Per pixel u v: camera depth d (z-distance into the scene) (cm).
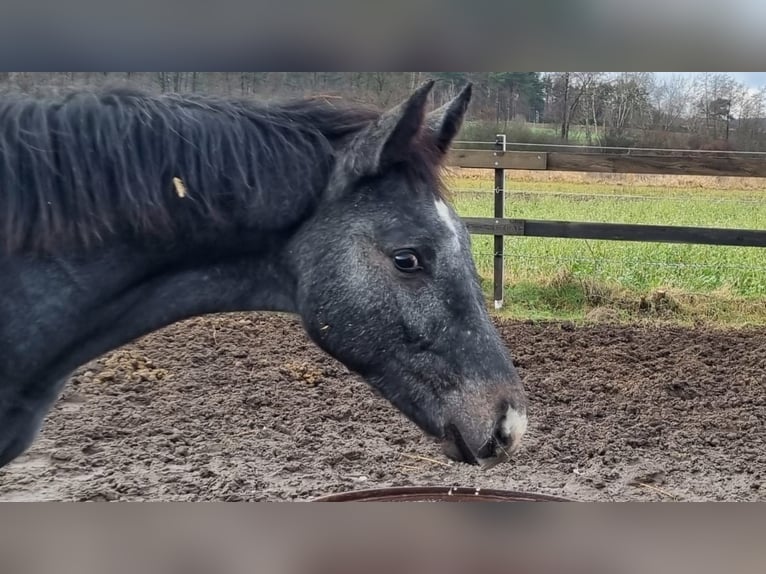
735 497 395
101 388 528
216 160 219
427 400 233
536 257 808
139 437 455
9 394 219
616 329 677
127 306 228
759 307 726
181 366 576
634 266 802
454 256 228
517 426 236
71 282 214
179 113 220
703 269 794
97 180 209
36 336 214
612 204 952
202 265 231
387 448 454
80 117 211
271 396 525
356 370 238
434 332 228
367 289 225
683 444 466
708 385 559
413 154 224
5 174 203
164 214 214
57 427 463
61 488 382
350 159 224
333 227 227
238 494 383
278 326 679
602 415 509
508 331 670
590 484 412
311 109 235
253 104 232
